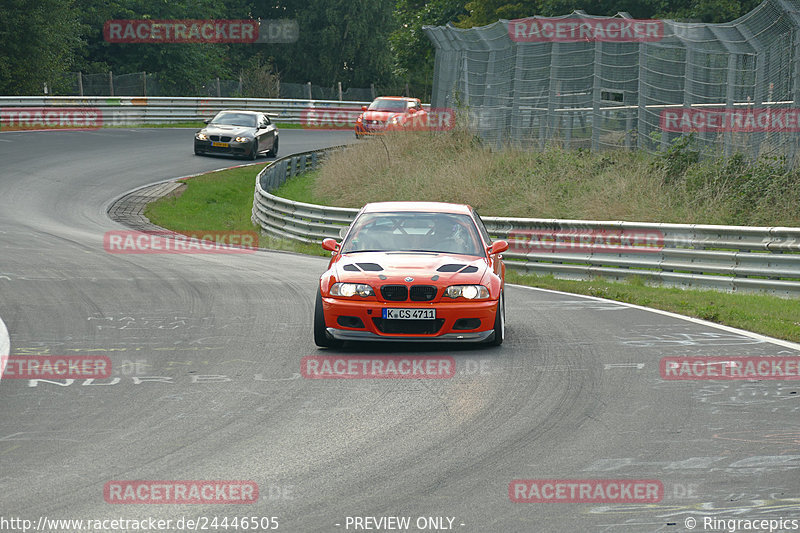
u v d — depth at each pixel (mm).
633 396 18984
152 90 128750
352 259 24500
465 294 23094
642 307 31703
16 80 121562
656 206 50688
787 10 48344
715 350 23812
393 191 63688
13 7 119500
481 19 108562
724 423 16953
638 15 90312
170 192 68312
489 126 70688
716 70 54281
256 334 25578
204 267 40062
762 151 51562
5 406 18000
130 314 28281
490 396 18969
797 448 15406
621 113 61531
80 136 95000
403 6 133625
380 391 19391
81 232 50656
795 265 35156
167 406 18078
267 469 14352
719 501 13016
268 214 58844
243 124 87750
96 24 153375
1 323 26375
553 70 64125
